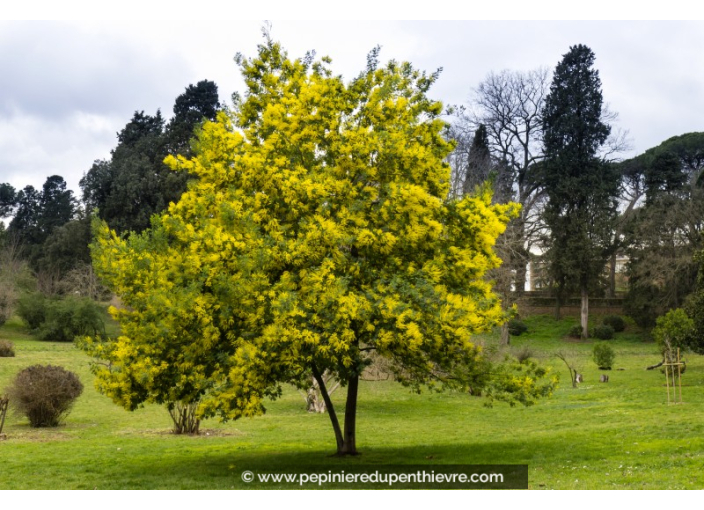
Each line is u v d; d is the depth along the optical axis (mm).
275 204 11797
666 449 12594
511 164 54688
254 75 13312
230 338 10875
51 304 46719
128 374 11430
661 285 49469
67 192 81250
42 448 16000
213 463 13305
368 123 12992
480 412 22281
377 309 10891
